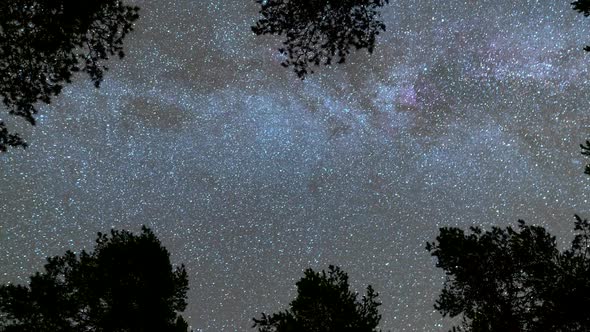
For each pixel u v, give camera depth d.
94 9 5.99
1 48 5.80
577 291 6.10
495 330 6.68
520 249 6.56
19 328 8.59
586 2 6.22
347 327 8.44
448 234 7.20
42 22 5.84
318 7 6.16
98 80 6.55
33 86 6.12
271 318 8.66
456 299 7.16
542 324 6.37
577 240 6.36
